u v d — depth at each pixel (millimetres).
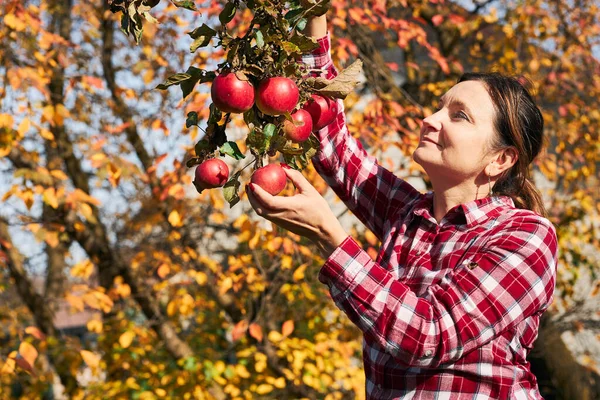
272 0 1122
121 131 4578
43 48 3807
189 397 4082
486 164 1392
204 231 4668
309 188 1160
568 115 5020
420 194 1550
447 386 1234
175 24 4207
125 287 4039
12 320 5105
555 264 1281
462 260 1283
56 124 3691
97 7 4477
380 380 1311
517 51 4762
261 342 4340
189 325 5359
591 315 6047
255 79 1135
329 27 3795
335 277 1153
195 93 3461
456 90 1417
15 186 3521
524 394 1293
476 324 1161
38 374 4855
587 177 4879
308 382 3766
